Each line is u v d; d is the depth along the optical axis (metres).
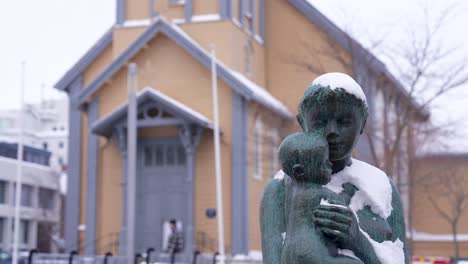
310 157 2.58
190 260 23.39
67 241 32.75
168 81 31.09
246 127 29.98
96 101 31.88
